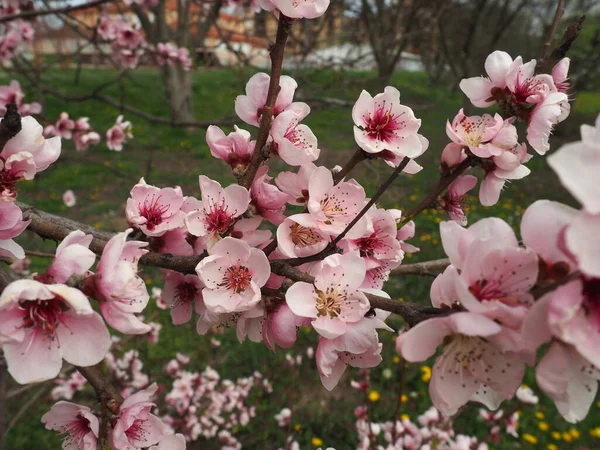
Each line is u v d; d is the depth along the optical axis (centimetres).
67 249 17
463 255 15
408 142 21
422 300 88
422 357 15
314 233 21
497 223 15
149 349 74
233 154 22
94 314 16
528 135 22
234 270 20
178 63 86
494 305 14
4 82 202
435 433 50
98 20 74
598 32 219
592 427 64
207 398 67
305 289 18
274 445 63
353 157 22
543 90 22
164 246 23
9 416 60
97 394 20
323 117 204
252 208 22
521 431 63
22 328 16
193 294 25
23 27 69
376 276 23
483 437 57
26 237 75
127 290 16
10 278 18
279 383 72
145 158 165
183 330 80
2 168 18
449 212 26
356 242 23
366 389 52
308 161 21
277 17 19
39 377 16
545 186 152
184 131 199
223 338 79
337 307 18
